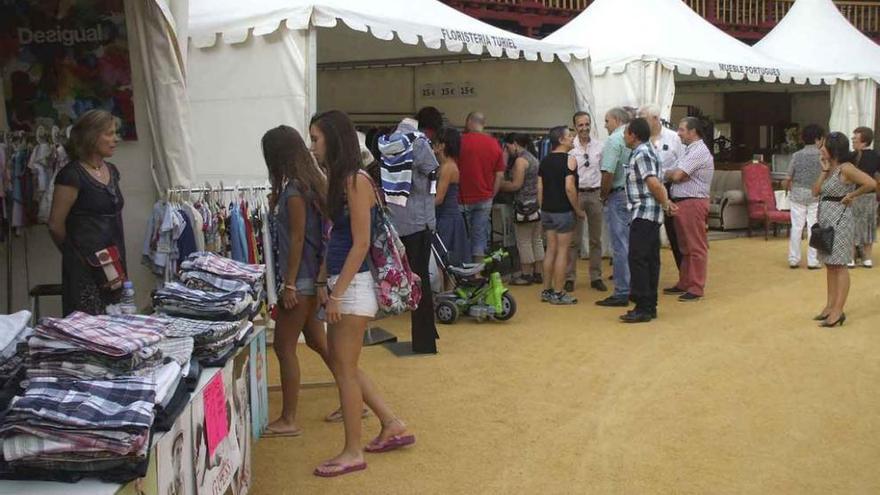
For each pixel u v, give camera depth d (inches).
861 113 621.3
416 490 178.7
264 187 274.1
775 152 778.2
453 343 304.8
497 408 231.9
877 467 190.7
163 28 248.7
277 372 269.0
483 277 336.2
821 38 653.9
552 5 760.3
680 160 379.9
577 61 427.8
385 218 181.3
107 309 213.0
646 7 536.1
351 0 326.6
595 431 214.2
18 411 103.7
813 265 467.5
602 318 345.1
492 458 196.4
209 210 250.2
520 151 411.5
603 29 526.3
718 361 278.8
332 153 175.9
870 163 449.1
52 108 258.2
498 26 776.9
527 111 476.7
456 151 339.0
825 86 746.2
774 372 265.7
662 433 212.7
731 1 876.6
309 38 304.5
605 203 369.1
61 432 103.3
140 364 121.7
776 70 550.6
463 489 179.3
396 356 286.4
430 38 343.9
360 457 189.2
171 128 252.4
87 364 117.8
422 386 251.8
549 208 371.2
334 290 179.2
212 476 143.3
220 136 319.6
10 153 249.4
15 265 264.1
